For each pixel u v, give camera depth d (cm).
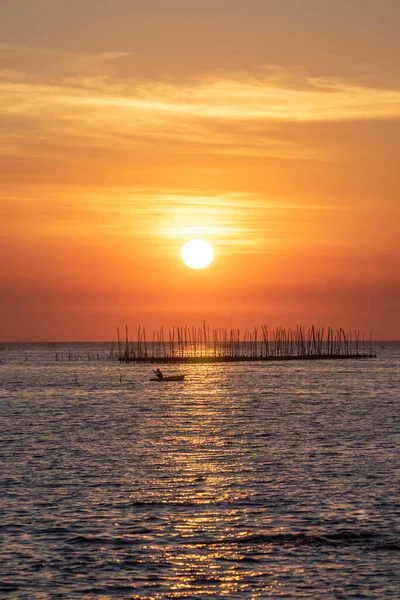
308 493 9800
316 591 6550
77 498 9556
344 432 16100
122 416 19975
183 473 11212
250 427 17212
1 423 18225
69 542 7762
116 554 7412
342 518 8569
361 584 6675
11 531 8119
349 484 10325
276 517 8650
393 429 16625
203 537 7919
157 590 6588
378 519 8506
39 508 9050
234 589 6600
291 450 13462
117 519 8581
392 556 7312
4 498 9538
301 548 7556
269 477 10869
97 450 13575
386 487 10112
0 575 6894
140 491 9975
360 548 7531
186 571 6994
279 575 6881
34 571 6988
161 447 13950
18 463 12106
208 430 16688
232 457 12706
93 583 6731
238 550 7519
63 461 12312
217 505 9200
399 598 6406
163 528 8238
